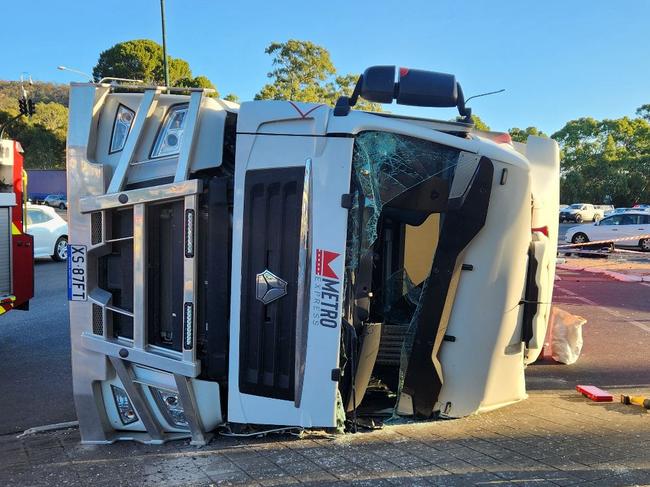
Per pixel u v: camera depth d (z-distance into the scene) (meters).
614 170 62.47
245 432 3.66
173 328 3.55
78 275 3.66
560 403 4.48
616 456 3.38
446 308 3.62
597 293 10.88
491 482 3.03
